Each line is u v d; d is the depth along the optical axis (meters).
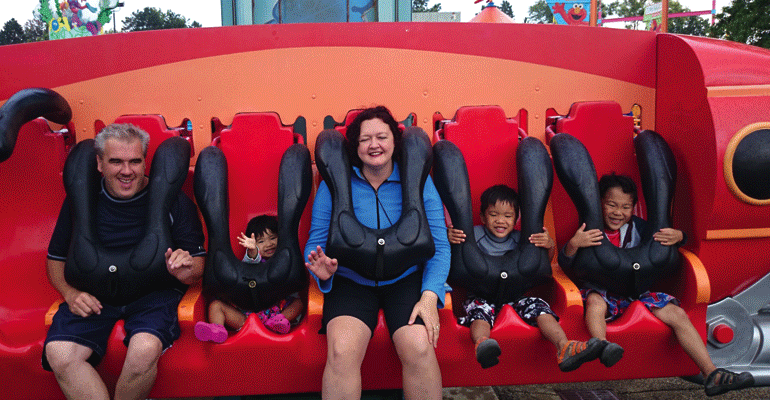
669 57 2.25
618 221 2.14
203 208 1.93
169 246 1.88
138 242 1.87
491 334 1.93
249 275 1.86
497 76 2.37
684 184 2.13
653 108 2.38
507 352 1.97
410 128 2.05
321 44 2.30
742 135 1.89
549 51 2.37
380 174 1.99
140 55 2.28
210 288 1.89
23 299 2.18
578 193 1.99
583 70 2.38
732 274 2.10
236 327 2.04
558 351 1.82
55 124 2.30
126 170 1.89
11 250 2.19
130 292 1.86
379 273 1.82
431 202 1.97
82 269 1.83
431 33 2.33
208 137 2.31
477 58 2.35
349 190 1.89
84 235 1.86
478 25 2.34
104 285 1.83
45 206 2.24
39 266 2.21
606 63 2.38
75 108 2.29
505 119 2.29
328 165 1.90
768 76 1.99
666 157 2.09
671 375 2.06
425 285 1.87
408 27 2.32
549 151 2.36
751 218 1.96
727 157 1.90
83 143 2.02
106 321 1.89
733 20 23.02
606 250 1.95
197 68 2.29
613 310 2.08
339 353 1.70
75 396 1.77
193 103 2.30
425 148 1.94
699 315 2.02
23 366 1.90
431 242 1.84
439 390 1.73
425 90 2.35
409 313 1.82
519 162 2.06
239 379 1.94
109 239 1.93
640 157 2.14
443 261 1.90
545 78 2.38
